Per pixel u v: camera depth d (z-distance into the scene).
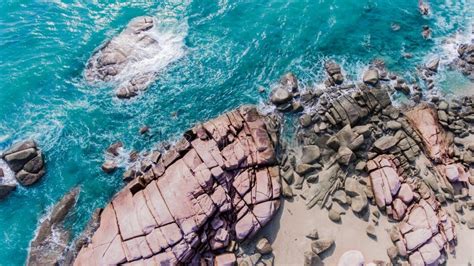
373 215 22.78
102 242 20.75
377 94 26.77
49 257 21.84
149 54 29.39
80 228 22.88
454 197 23.56
